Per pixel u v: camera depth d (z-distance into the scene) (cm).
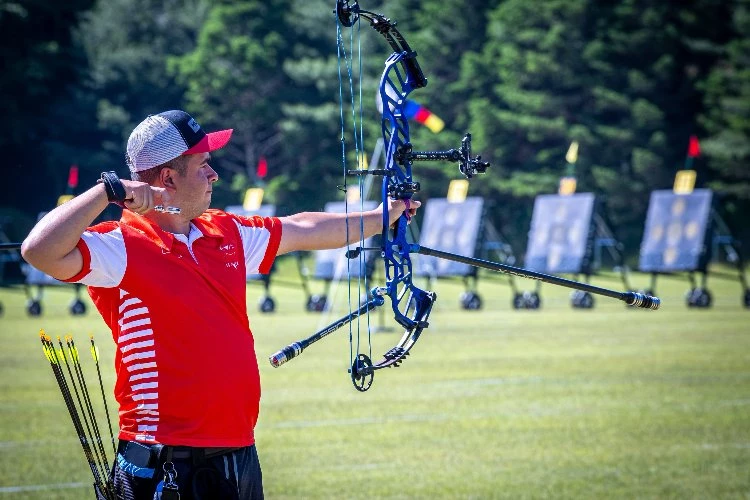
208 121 13675
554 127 12094
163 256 965
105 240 946
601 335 4766
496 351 4169
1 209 12312
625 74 12569
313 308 6881
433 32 13262
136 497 956
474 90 12950
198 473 959
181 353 959
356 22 1056
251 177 13475
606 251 11706
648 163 12075
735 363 3619
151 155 979
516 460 2166
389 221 1062
